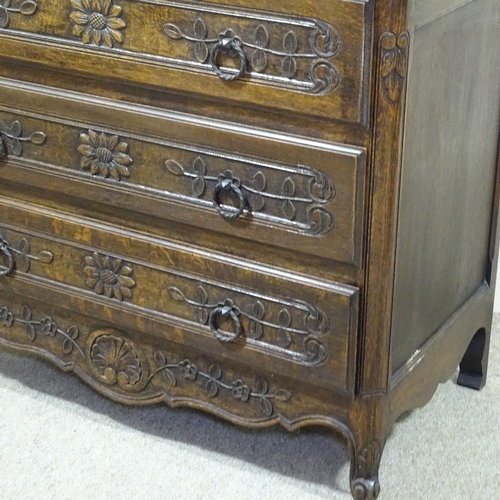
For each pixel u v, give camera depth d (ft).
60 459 5.38
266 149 4.33
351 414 4.76
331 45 3.96
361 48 3.90
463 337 5.62
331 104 4.08
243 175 4.46
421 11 3.98
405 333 4.81
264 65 4.16
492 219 5.67
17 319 5.74
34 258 5.39
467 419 5.74
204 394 5.20
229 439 5.56
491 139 5.31
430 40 4.19
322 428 5.65
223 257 4.73
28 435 5.58
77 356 5.58
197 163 4.57
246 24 4.12
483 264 5.77
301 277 4.55
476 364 5.99
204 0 4.18
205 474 5.27
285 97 4.17
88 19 4.53
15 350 6.40
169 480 5.22
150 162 4.71
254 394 5.02
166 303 5.02
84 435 5.59
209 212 4.64
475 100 4.90
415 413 5.80
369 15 3.84
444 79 4.44
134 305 5.14
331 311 4.50
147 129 4.63
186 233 4.82
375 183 4.17
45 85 4.89
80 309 5.36
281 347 4.73
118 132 4.73
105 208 5.02
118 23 4.45
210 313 4.87
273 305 4.66
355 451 4.83
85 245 5.16
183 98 4.50
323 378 4.66
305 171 4.28
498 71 5.11
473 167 5.14
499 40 5.00
